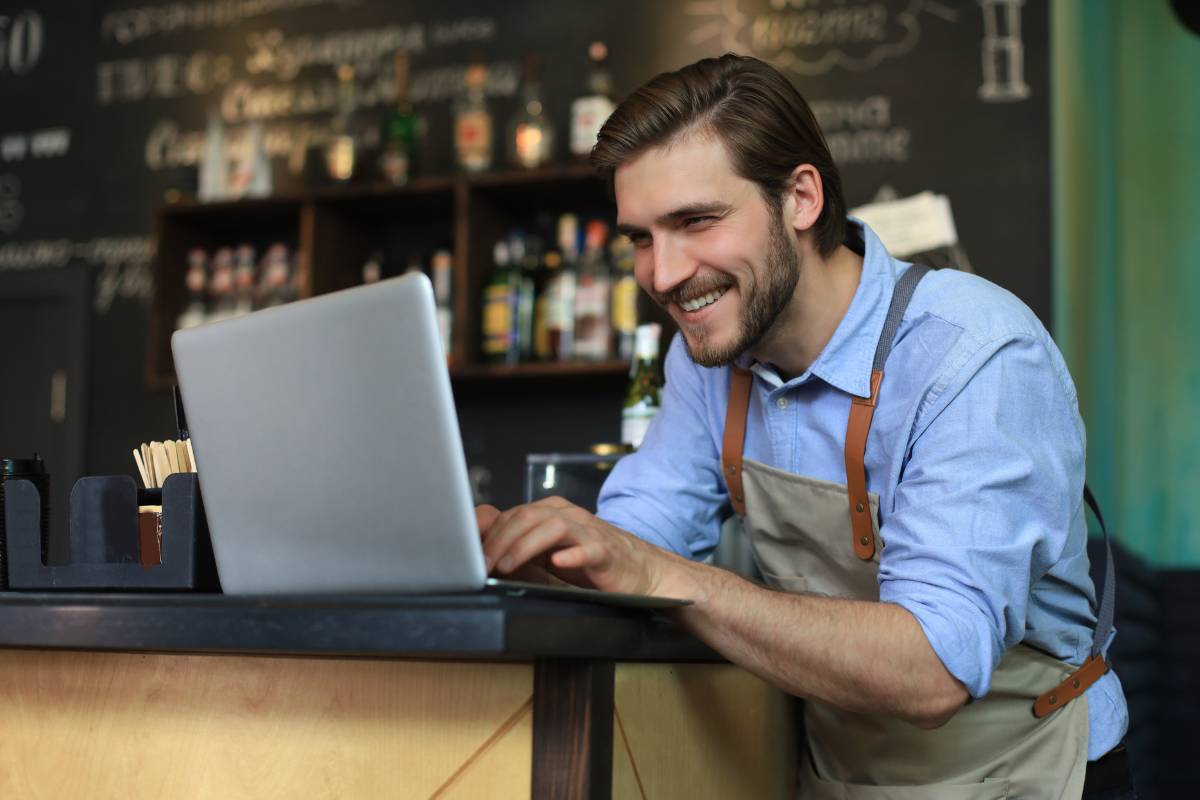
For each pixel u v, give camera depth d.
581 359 3.25
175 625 1.03
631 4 3.71
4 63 4.32
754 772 1.45
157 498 1.30
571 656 0.99
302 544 1.09
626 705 1.11
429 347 0.99
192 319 3.71
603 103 3.39
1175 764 4.07
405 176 3.56
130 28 4.22
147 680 1.20
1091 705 1.50
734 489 1.61
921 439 1.36
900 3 3.49
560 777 1.02
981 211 3.35
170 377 3.65
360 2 3.97
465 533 0.99
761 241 1.41
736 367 1.60
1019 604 1.28
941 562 1.25
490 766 1.05
